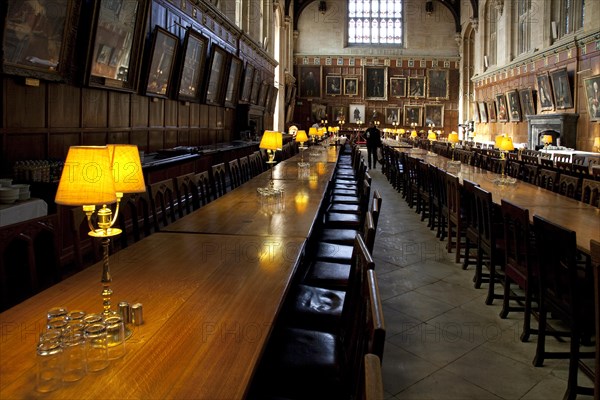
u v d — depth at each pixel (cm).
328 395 208
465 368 326
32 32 533
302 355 230
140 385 142
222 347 166
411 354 346
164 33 877
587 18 1518
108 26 685
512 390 300
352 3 3078
